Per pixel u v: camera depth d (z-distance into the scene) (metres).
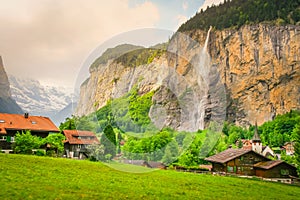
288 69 110.31
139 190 12.72
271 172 29.00
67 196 10.31
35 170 14.77
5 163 15.80
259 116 110.38
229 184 18.08
